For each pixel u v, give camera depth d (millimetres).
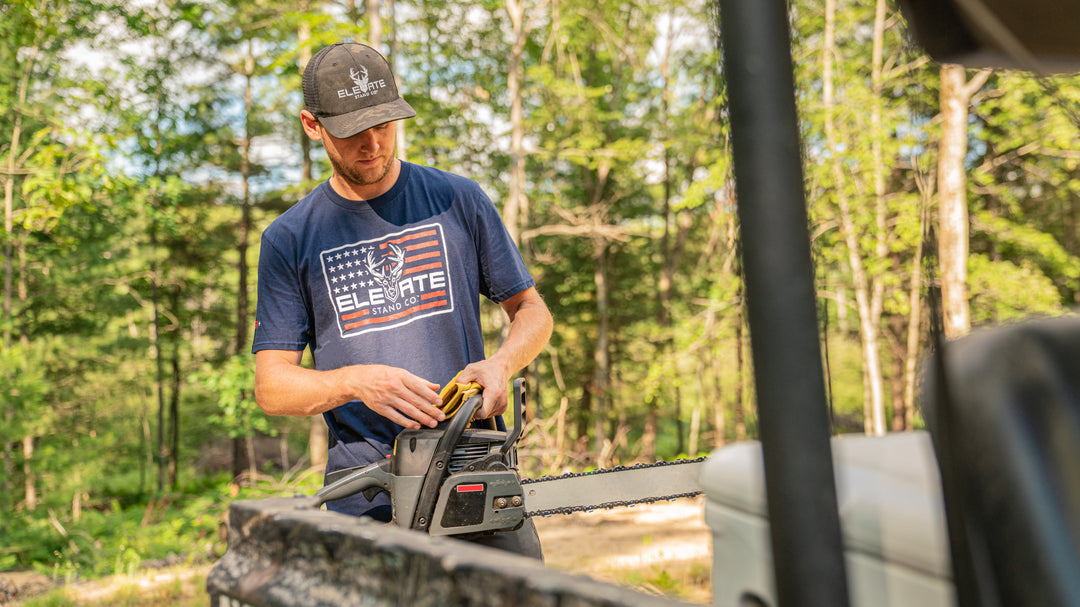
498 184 19344
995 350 848
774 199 552
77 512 12219
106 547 11094
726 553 1604
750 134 558
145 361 21422
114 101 13375
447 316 2166
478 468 1772
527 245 17609
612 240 21234
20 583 9758
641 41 20453
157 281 20938
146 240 20562
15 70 12906
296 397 1990
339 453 2146
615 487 2123
